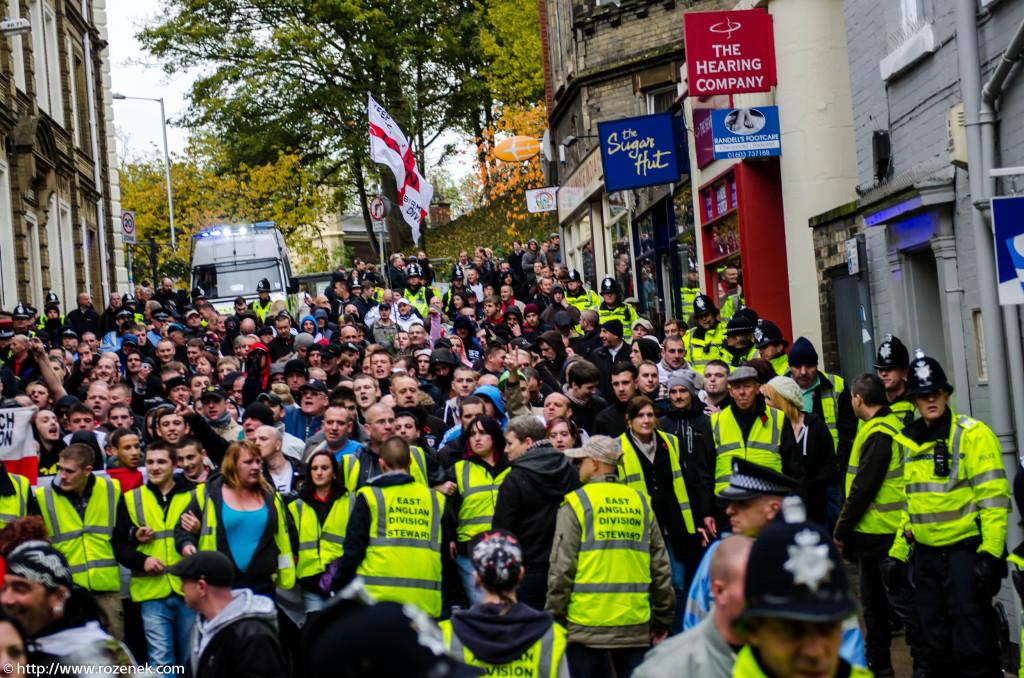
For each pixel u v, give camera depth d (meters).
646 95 24.92
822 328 13.85
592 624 6.68
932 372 7.02
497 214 45.19
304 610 8.23
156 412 10.59
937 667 7.20
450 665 2.64
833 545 2.91
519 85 44.78
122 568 9.02
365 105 48.12
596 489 6.82
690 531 8.54
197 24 46.66
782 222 15.93
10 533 6.75
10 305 25.30
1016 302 6.98
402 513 7.52
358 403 10.78
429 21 49.41
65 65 31.50
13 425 9.17
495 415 10.04
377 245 52.62
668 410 9.05
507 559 5.40
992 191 8.53
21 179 26.11
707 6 23.72
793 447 8.75
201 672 5.50
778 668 2.93
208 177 54.19
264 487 8.08
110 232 36.44
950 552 7.00
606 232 27.34
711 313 13.36
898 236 11.19
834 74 14.70
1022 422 8.55
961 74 8.66
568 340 14.80
